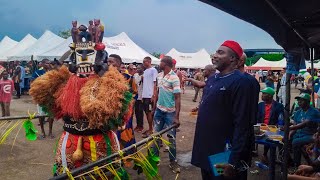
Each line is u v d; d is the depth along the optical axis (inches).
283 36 158.6
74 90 112.3
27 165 216.7
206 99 124.9
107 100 105.7
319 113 224.8
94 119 105.7
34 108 498.3
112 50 738.8
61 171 116.8
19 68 649.0
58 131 325.7
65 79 122.9
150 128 308.8
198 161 125.6
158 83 221.5
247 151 116.0
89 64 115.3
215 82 125.2
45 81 120.6
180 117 455.5
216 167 116.2
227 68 124.0
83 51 115.6
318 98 306.8
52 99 122.6
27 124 138.3
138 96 325.7
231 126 119.4
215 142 120.8
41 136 299.9
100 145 116.0
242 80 115.3
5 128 315.6
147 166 117.3
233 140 114.1
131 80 227.6
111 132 122.7
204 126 123.9
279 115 226.5
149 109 305.3
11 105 526.6
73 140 115.1
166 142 134.9
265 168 224.5
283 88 461.7
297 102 250.5
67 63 129.7
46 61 403.9
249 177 208.7
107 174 107.3
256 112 116.5
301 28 154.3
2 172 199.3
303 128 222.8
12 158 229.3
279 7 124.2
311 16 135.7
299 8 124.9
